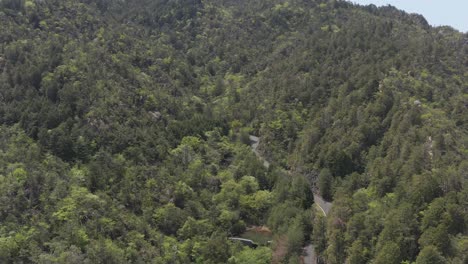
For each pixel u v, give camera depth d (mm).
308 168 100875
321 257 71312
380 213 67688
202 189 90000
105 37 133500
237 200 87312
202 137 110938
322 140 102938
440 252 56469
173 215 79375
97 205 71938
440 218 60031
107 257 63312
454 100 102500
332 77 125562
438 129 85625
